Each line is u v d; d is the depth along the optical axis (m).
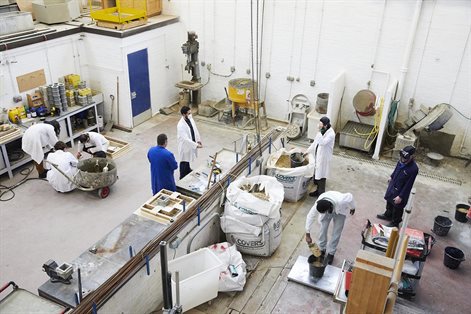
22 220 5.51
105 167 5.90
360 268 2.34
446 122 7.00
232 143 7.67
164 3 8.86
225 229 4.85
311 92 8.16
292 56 8.02
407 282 4.40
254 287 4.54
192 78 8.88
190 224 4.38
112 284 3.44
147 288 3.98
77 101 7.46
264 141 6.13
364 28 7.23
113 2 8.20
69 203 5.89
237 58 8.62
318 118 7.57
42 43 6.99
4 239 5.14
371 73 7.48
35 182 6.38
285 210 5.86
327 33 7.55
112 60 7.66
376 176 6.72
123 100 7.94
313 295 4.44
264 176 5.20
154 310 4.23
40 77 7.13
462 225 5.61
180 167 6.04
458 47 6.70
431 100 7.24
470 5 6.38
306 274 4.64
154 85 8.53
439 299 4.42
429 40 6.86
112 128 8.18
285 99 8.47
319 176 5.92
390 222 5.58
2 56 6.41
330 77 7.85
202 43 8.85
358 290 2.41
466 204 5.97
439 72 6.99
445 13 6.59
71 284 3.51
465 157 7.32
